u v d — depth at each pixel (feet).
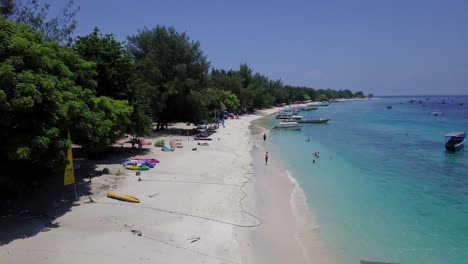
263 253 57.47
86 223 60.39
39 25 132.67
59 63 68.64
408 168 126.52
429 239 66.44
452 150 160.56
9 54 57.93
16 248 50.11
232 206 76.43
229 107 350.43
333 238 65.51
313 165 129.49
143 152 129.80
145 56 190.29
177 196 79.00
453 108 572.10
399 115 413.39
